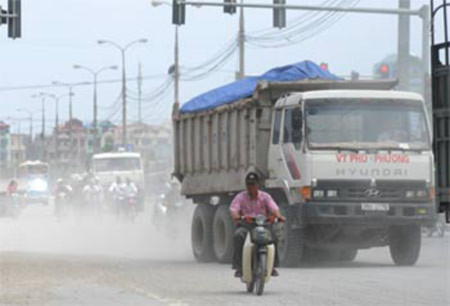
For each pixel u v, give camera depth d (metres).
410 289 30.28
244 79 45.09
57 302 27.30
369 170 38.53
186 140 50.03
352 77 43.59
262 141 41.25
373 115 38.94
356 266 40.69
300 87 41.25
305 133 38.41
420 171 39.06
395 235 40.75
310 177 38.22
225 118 44.62
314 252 44.09
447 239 61.78
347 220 38.25
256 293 29.47
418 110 39.47
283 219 30.31
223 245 43.75
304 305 26.38
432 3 24.50
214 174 46.28
